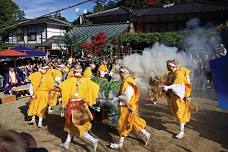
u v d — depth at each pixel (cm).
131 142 591
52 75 737
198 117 768
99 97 704
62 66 1166
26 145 126
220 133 639
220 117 768
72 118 530
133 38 2048
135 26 2364
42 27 3388
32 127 706
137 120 562
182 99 609
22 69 1548
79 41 2356
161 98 991
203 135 627
